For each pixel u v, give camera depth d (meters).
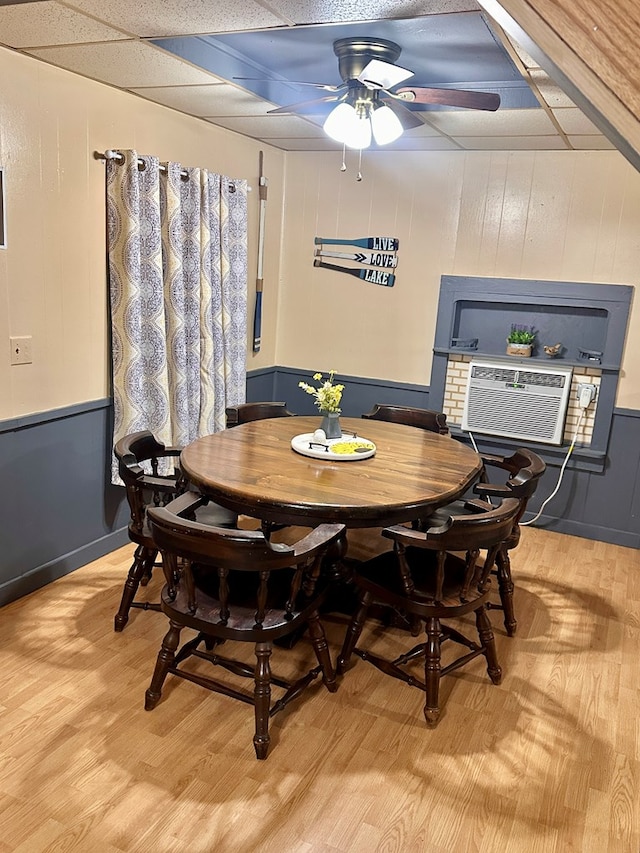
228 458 2.87
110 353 3.54
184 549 2.11
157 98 3.42
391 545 3.94
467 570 2.38
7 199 2.84
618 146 0.37
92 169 3.24
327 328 4.93
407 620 2.97
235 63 3.02
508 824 2.00
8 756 2.17
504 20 0.35
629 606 3.41
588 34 0.32
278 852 1.87
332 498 2.45
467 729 2.42
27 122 2.87
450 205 4.38
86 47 2.62
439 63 2.99
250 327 4.76
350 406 4.96
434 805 2.06
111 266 3.40
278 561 2.06
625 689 2.70
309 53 3.02
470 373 4.40
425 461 2.98
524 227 4.21
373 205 4.60
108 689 2.53
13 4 2.16
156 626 2.97
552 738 2.39
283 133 4.13
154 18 2.25
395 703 2.54
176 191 3.59
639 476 4.15
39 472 3.19
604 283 4.07
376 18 2.19
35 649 2.76
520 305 4.43
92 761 2.17
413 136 3.87
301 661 2.77
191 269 3.84
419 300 4.59
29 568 3.22
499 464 3.19
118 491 3.72
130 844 1.87
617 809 2.08
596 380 4.18
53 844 1.86
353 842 1.91
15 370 3.00
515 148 4.05
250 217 4.50
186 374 3.85
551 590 3.55
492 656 2.65
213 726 2.37
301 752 2.26
